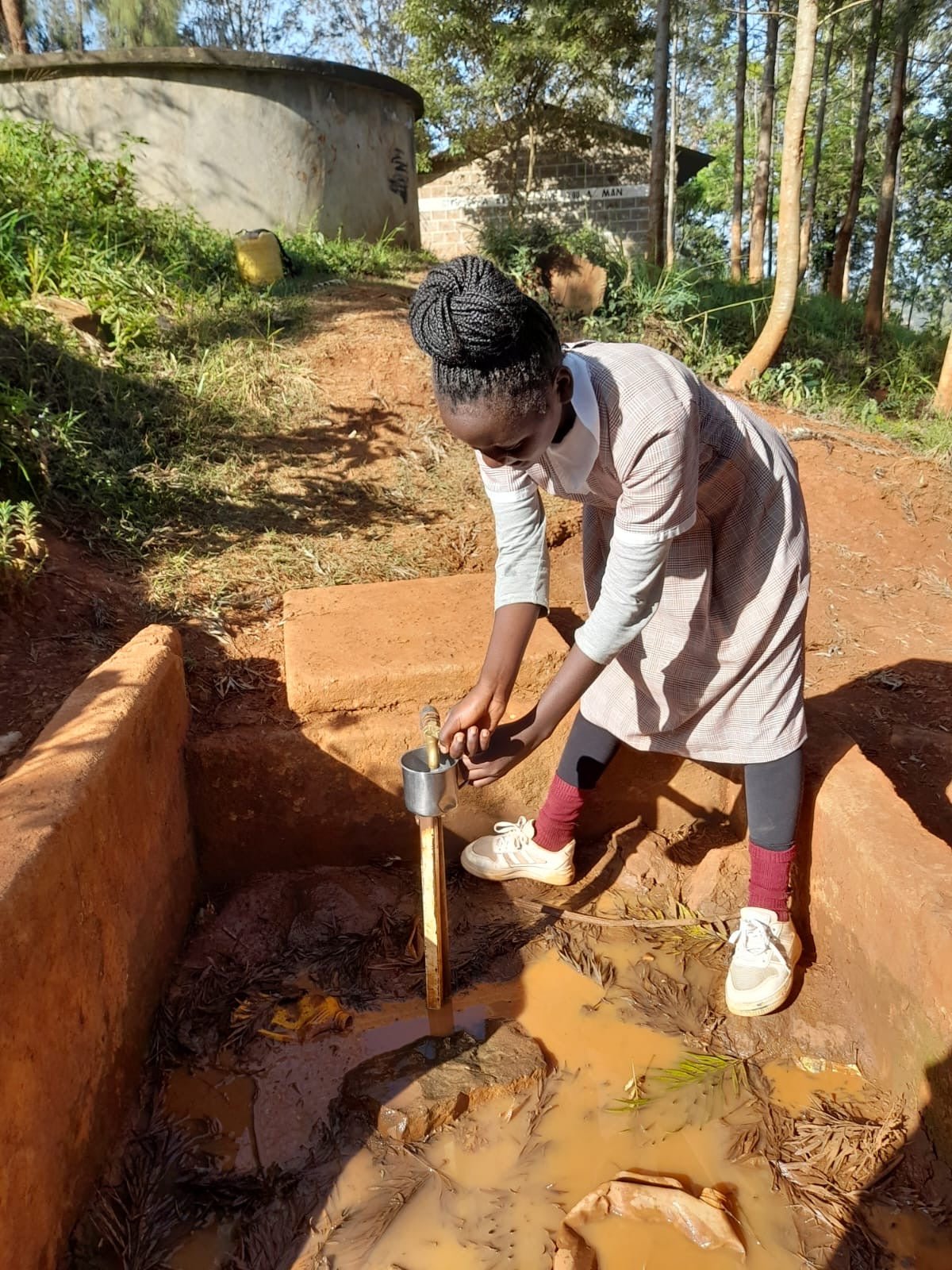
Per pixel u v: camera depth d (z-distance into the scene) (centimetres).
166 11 1091
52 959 143
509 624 177
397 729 231
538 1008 203
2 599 243
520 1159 169
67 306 423
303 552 316
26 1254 131
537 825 231
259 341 467
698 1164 167
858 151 1270
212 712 237
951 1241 152
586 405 143
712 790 254
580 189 1460
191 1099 179
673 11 1162
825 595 346
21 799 156
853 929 191
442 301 123
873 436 512
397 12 1463
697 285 910
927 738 257
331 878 237
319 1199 161
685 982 209
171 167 721
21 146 559
